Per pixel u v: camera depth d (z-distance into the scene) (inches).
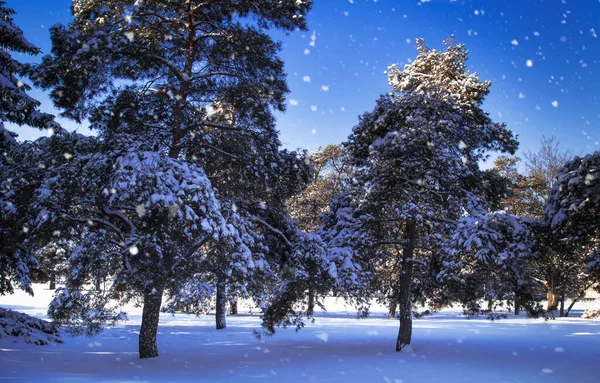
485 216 641.0
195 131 661.9
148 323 616.1
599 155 532.4
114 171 498.0
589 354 666.8
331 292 770.2
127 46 559.2
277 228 741.9
